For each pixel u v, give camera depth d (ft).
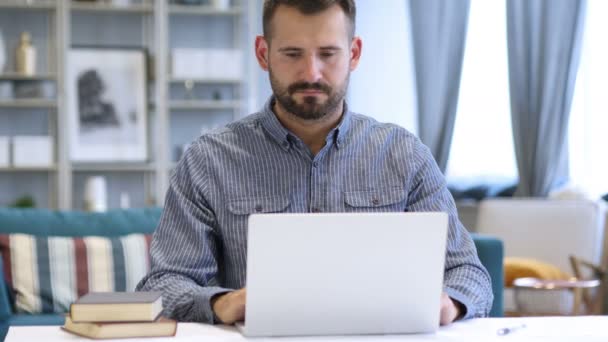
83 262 13.55
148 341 5.89
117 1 22.09
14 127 22.33
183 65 22.08
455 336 6.14
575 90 21.30
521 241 18.47
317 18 6.71
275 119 7.51
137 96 22.48
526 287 15.14
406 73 22.26
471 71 21.83
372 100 22.29
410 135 7.84
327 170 7.55
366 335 6.13
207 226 7.44
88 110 22.25
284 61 6.80
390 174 7.63
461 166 21.89
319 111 6.89
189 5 22.29
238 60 22.29
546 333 6.29
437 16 21.57
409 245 5.94
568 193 19.90
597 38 21.12
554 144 21.21
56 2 21.85
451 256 7.39
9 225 13.83
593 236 18.22
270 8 6.86
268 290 5.88
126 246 13.79
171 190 7.63
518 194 21.47
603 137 21.12
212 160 7.59
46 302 13.29
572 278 16.33
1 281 12.82
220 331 6.23
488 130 21.81
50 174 22.34
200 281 7.32
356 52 7.51
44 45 22.43
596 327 6.51
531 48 21.36
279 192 7.50
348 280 5.94
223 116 22.79
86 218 14.21
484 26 21.77
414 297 6.08
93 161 22.24
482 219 18.80
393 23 22.26
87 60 22.30
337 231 5.84
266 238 5.77
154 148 22.57
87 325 5.98
